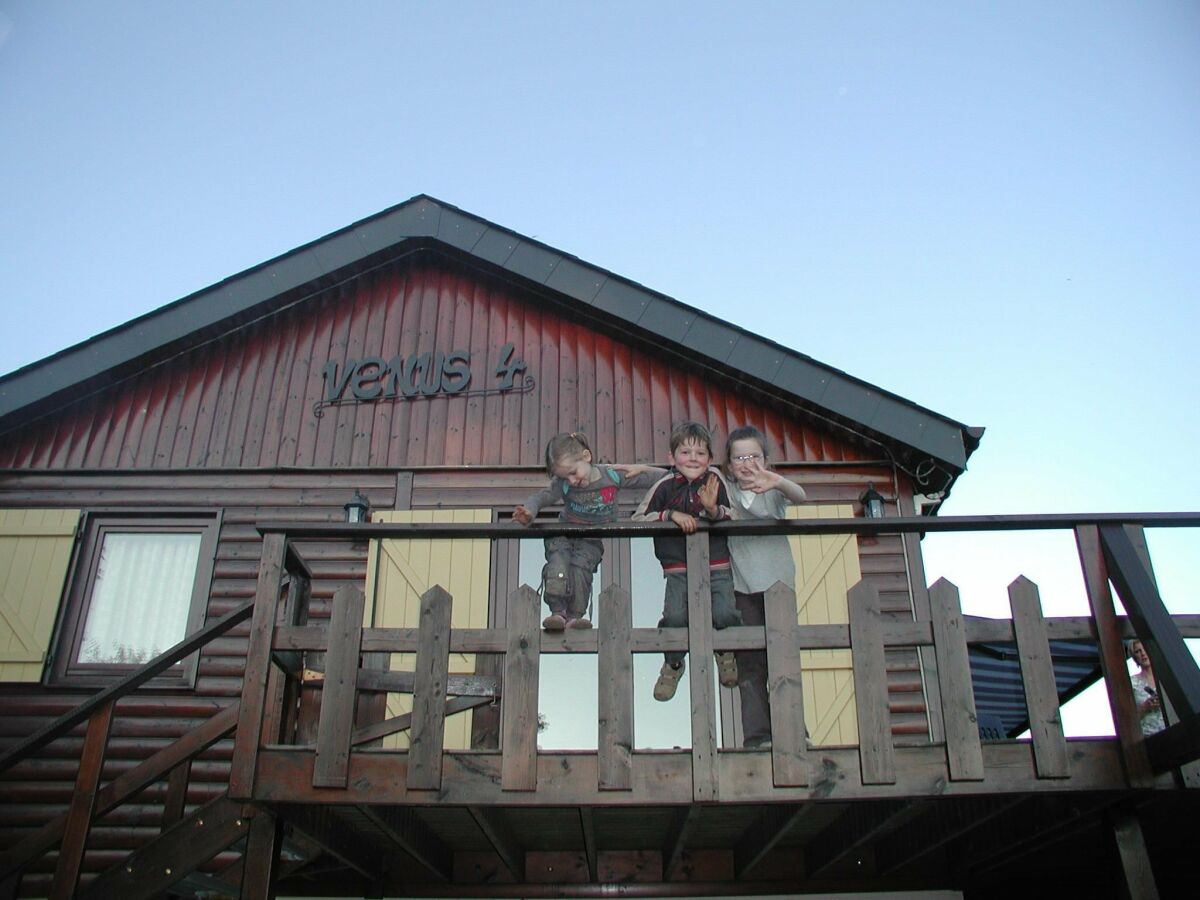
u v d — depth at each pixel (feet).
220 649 28.37
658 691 18.28
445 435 30.89
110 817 26.73
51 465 30.66
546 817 19.97
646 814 19.66
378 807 17.29
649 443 30.55
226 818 17.71
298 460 30.68
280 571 18.20
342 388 31.73
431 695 16.97
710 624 17.22
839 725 26.37
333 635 17.47
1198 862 22.94
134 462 30.68
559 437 19.76
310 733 25.26
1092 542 18.21
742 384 31.12
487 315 32.83
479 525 18.26
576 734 26.02
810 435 30.40
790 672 16.84
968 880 24.50
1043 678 17.03
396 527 18.33
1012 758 16.57
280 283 32.17
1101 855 22.27
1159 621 16.75
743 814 19.71
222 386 31.83
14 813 26.89
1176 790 16.38
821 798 16.15
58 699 27.89
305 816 17.83
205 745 18.72
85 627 28.81
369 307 33.17
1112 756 16.63
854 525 18.03
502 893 23.97
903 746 16.60
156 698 27.89
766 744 17.51
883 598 28.09
